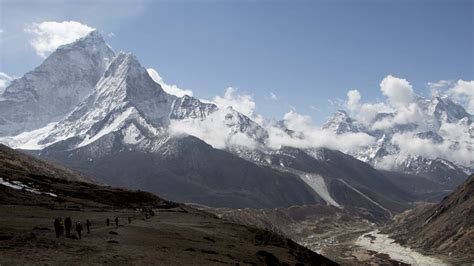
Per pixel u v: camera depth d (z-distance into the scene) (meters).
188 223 114.50
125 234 72.75
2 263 43.62
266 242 111.50
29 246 52.25
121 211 121.25
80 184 176.75
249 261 75.81
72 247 55.16
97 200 147.00
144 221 100.44
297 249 118.06
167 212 138.12
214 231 106.25
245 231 118.12
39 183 149.00
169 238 77.94
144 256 56.75
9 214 82.44
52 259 47.81
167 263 55.59
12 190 117.50
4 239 54.94
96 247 57.22
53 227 70.38
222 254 73.75
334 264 125.50
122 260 52.47
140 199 167.00
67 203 121.31
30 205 102.00
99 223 84.94
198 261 61.44
